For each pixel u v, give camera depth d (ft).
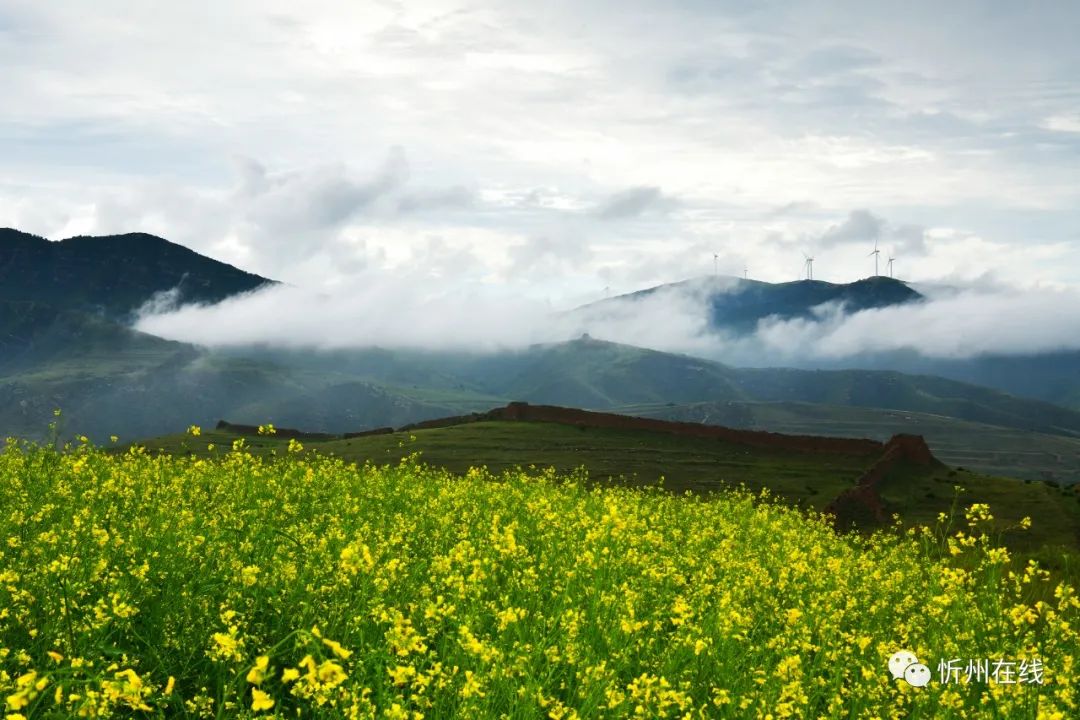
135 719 30.27
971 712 36.91
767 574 56.59
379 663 30.22
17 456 76.74
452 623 37.68
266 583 38.93
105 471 72.33
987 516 54.08
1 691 26.27
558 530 61.93
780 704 33.32
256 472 72.18
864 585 59.31
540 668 35.91
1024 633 46.52
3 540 43.42
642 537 64.23
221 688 31.40
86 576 36.68
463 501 78.95
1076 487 224.12
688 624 40.83
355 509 65.82
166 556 42.24
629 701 32.60
